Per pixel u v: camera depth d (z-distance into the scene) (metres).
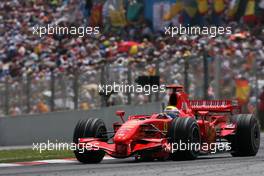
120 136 35.59
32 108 79.25
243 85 83.06
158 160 38.88
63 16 116.19
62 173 29.41
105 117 77.06
